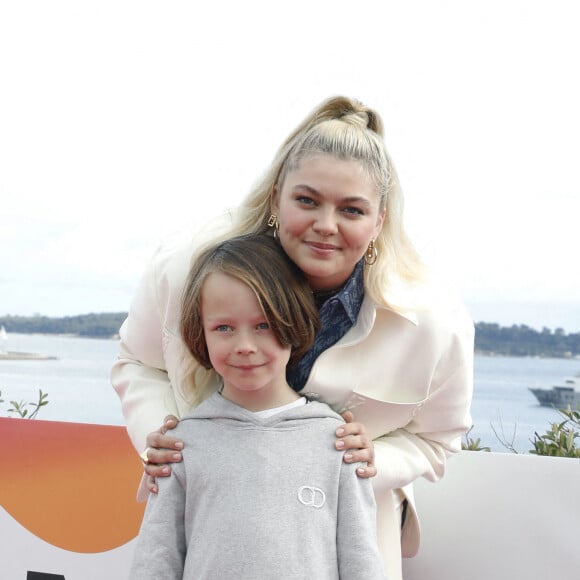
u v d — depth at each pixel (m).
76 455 2.42
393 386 1.77
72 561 2.38
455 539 2.27
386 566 1.81
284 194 1.58
